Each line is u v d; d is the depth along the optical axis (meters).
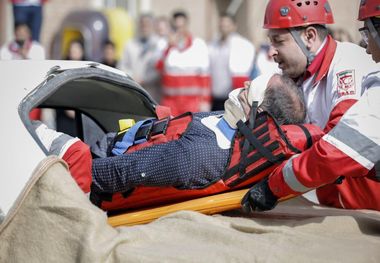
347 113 3.80
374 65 4.57
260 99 4.35
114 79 5.02
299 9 4.65
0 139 4.08
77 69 4.73
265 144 4.28
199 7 17.06
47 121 10.30
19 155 4.04
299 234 3.87
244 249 3.76
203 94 11.35
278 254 3.65
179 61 11.24
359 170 3.78
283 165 4.02
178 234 3.99
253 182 4.40
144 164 4.36
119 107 5.45
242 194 4.30
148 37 12.42
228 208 4.31
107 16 14.99
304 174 3.86
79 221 3.81
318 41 4.69
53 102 5.54
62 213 3.84
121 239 3.82
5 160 4.02
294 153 4.26
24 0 13.32
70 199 3.85
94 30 14.72
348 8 8.62
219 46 11.45
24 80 4.44
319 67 4.68
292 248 3.72
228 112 4.40
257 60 11.34
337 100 4.55
